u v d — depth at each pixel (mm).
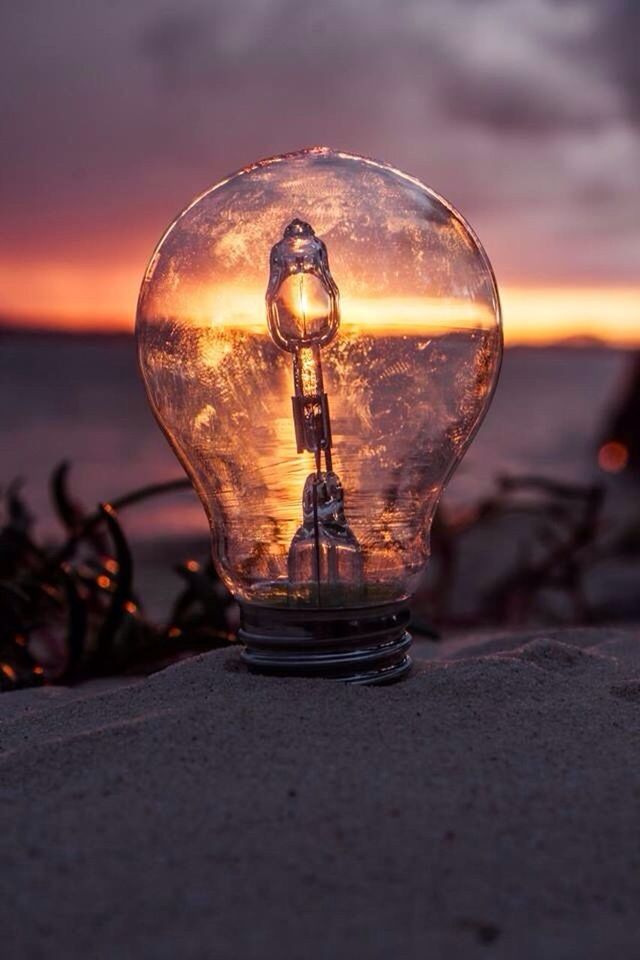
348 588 235
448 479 250
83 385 6914
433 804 192
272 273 234
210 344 237
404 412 238
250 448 237
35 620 337
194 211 247
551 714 227
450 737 214
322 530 235
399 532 240
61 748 211
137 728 215
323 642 235
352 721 219
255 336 236
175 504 1584
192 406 239
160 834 186
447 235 244
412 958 159
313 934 164
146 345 247
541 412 5480
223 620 308
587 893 172
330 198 240
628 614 683
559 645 268
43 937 165
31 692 275
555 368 13086
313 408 235
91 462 2607
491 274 255
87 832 187
